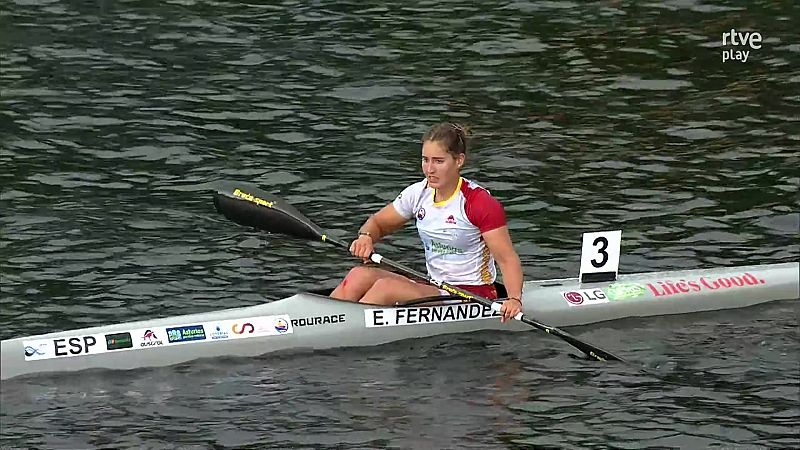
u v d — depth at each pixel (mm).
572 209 41188
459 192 30906
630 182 43438
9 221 39500
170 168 44500
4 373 29406
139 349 30219
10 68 53875
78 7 62062
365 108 50406
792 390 29469
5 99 50438
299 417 28125
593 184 43219
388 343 31906
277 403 28781
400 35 58531
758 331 32938
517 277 30859
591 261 34062
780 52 55844
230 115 49500
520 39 57969
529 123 48906
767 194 42125
